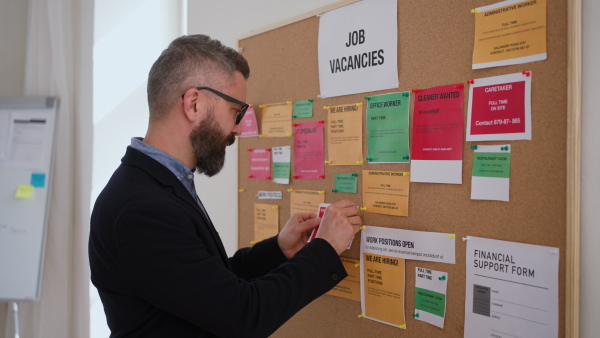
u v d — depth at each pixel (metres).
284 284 0.88
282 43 1.39
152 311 0.87
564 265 0.81
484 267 0.93
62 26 2.23
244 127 1.54
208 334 0.90
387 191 1.11
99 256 0.90
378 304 1.13
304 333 1.35
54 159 2.18
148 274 0.80
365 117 1.16
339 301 1.24
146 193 0.87
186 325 0.88
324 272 0.94
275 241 1.20
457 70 0.97
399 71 1.08
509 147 0.89
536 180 0.85
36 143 2.16
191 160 1.01
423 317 1.04
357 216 1.15
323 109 1.27
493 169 0.91
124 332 0.89
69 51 2.25
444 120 0.99
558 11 0.81
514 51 0.87
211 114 0.98
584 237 0.81
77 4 2.25
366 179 1.16
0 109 2.20
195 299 0.79
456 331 0.98
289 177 1.38
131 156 0.96
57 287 2.21
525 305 0.86
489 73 0.92
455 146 0.97
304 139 1.33
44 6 2.26
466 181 0.96
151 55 2.39
